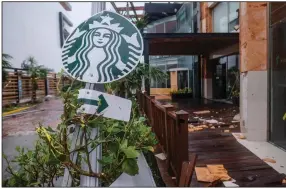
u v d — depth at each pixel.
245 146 3.92
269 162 3.19
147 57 7.23
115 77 1.29
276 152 3.58
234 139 4.38
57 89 1.37
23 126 7.24
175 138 2.59
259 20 4.02
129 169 1.25
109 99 1.24
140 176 1.80
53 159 1.22
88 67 1.29
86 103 1.22
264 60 4.07
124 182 1.36
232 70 9.98
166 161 3.16
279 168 2.97
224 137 4.55
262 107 4.14
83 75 1.28
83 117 1.20
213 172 2.85
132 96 3.42
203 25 11.63
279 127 3.84
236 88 9.56
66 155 1.18
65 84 1.43
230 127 5.51
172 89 15.66
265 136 4.16
